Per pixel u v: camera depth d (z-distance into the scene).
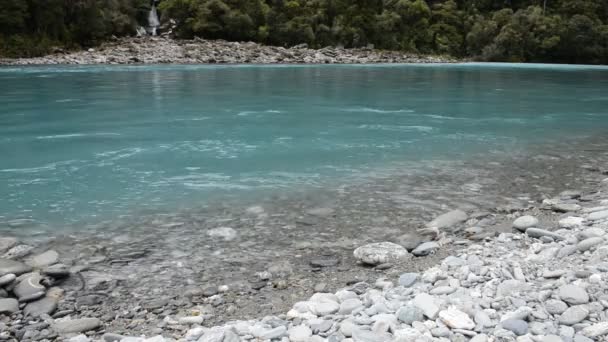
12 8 25.62
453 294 2.75
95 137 7.36
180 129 8.12
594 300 2.54
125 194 4.84
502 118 9.90
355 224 4.23
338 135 7.88
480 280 2.92
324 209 4.56
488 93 14.65
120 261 3.47
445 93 14.45
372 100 12.47
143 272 3.32
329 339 2.35
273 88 14.84
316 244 3.82
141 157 6.24
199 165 5.92
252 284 3.19
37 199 4.66
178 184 5.18
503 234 3.85
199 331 2.52
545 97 13.79
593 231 3.59
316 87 15.41
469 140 7.68
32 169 5.62
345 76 19.89
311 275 3.33
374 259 3.48
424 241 3.86
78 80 15.70
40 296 2.94
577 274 2.83
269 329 2.49
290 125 8.69
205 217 4.30
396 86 16.33
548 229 3.98
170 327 2.66
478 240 3.83
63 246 3.68
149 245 3.73
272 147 6.94
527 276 2.93
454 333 2.34
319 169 5.86
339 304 2.79
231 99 12.05
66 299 2.96
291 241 3.87
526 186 5.33
